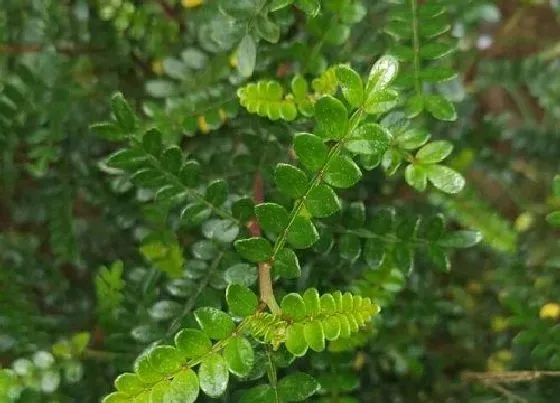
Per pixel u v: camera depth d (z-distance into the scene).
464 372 0.35
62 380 0.29
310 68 0.28
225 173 0.29
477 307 0.38
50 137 0.33
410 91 0.25
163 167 0.25
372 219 0.28
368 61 0.30
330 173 0.20
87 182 0.35
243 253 0.21
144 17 0.34
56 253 0.36
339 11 0.28
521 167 0.42
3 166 0.35
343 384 0.27
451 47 0.25
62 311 0.37
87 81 0.36
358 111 0.19
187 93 0.30
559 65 0.40
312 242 0.21
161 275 0.31
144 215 0.31
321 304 0.20
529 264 0.37
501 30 0.43
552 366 0.29
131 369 0.27
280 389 0.21
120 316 0.29
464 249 0.39
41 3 0.35
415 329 0.34
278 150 0.28
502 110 0.49
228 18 0.25
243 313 0.20
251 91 0.24
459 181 0.24
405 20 0.25
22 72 0.33
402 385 0.35
